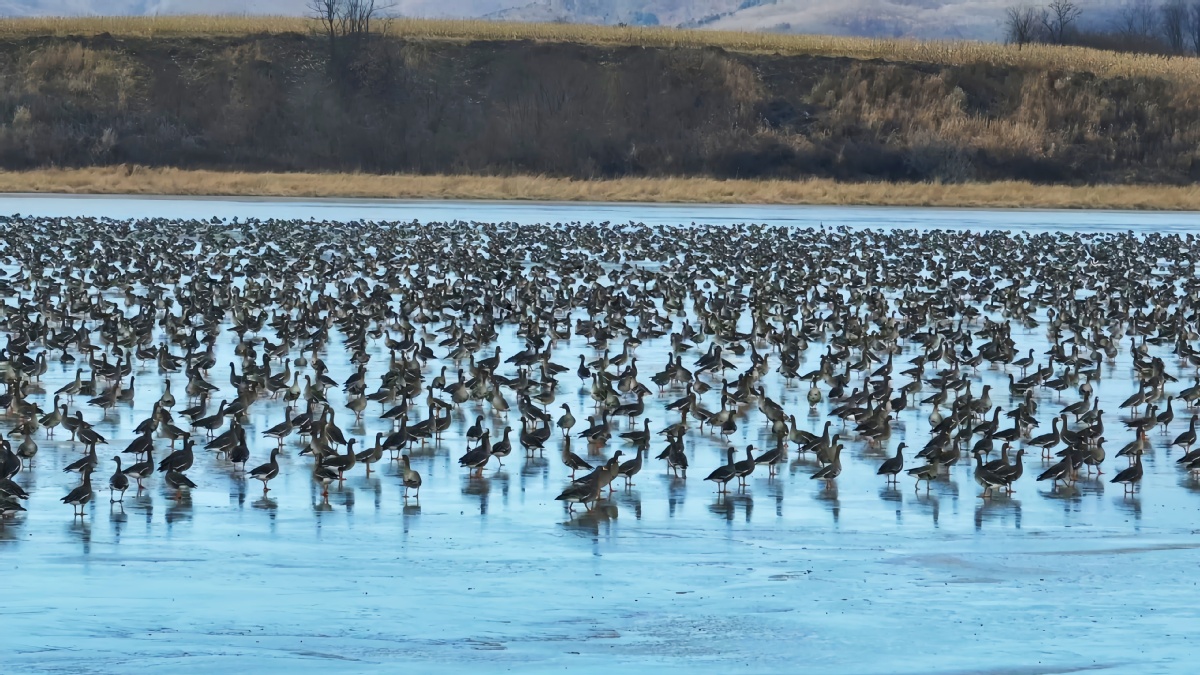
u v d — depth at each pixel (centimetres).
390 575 2144
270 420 3256
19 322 4350
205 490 2633
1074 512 2553
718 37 15925
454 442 3080
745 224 9231
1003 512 2550
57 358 4106
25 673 1741
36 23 15138
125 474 2581
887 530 2427
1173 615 1997
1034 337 4856
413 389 3334
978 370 4162
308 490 2647
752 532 2405
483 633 1902
